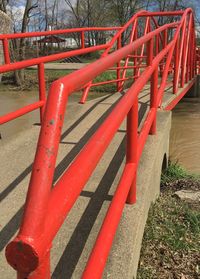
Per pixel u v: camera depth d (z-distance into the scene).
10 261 1.24
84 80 1.80
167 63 7.11
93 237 2.84
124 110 2.41
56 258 2.62
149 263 3.29
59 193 1.49
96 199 3.35
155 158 4.25
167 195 4.98
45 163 1.36
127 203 3.23
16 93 20.23
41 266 1.27
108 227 2.34
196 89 17.38
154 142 4.65
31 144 4.64
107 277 2.46
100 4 46.97
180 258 3.40
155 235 3.64
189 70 12.62
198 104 16.33
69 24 51.50
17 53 23.94
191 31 12.92
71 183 1.57
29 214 1.28
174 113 14.56
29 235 1.24
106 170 3.92
